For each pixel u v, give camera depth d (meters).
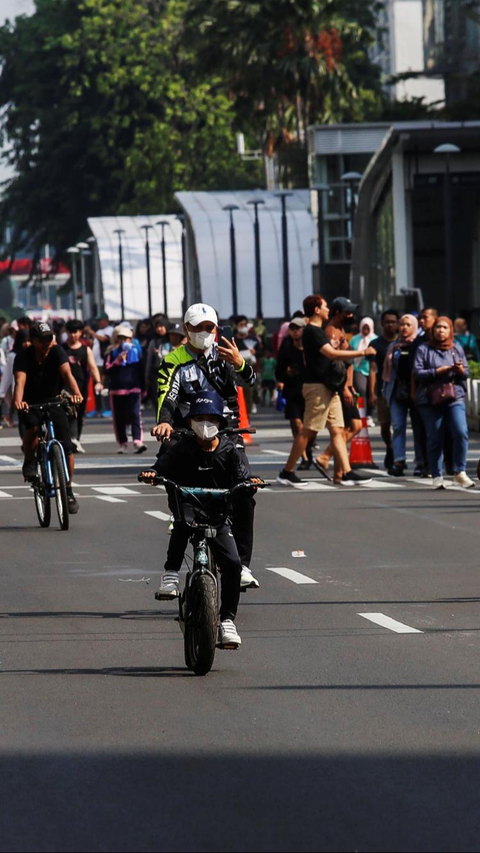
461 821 15.30
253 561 33.78
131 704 20.56
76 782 16.84
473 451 60.69
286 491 48.84
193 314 25.44
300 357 54.59
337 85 174.12
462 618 26.78
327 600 28.75
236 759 17.70
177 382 25.62
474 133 123.12
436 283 135.25
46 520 40.62
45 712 20.17
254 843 14.67
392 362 52.25
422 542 36.62
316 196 174.00
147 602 28.78
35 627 26.34
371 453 59.25
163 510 44.31
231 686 21.62
